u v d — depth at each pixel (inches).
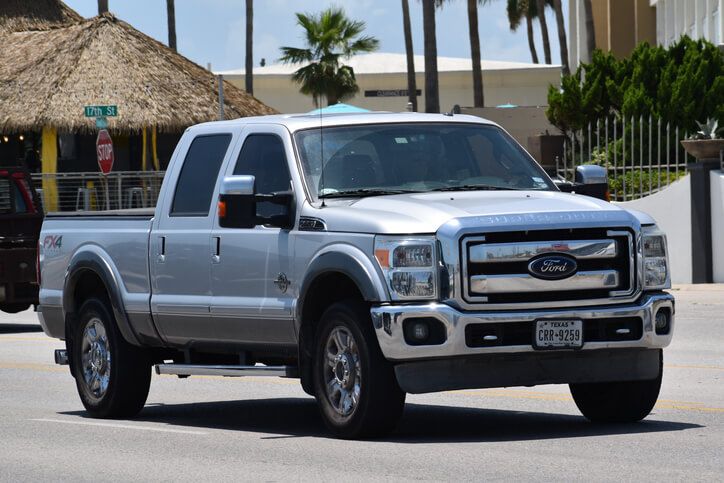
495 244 523.8
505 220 526.6
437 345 518.0
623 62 1939.0
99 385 679.1
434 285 522.9
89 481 476.1
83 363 692.1
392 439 551.8
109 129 2127.2
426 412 655.8
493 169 607.8
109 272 671.8
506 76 3895.2
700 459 485.7
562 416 631.8
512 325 525.0
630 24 3718.0
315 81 3799.2
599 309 536.4
